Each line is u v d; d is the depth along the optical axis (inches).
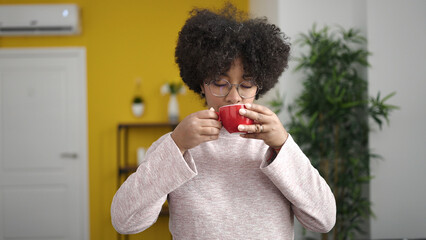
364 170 108.7
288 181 31.9
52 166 158.2
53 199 158.1
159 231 151.4
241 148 36.3
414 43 108.3
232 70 33.7
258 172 35.2
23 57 156.9
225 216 33.6
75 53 156.9
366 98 110.5
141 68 158.1
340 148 109.0
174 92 151.9
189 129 30.1
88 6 156.2
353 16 116.0
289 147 32.0
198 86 39.8
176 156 30.5
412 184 108.1
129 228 32.8
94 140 157.2
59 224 157.8
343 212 107.8
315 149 108.5
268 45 35.1
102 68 157.1
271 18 123.3
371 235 107.7
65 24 148.6
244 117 31.4
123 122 157.6
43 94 157.9
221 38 34.1
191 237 33.7
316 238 112.7
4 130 157.3
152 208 31.6
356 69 114.7
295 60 111.3
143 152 153.3
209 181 34.6
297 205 33.0
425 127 108.0
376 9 108.7
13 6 147.3
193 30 36.9
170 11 158.4
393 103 108.0
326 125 109.7
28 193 157.5
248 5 154.9
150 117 158.4
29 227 157.1
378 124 108.0
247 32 34.1
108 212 157.0
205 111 31.0
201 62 34.5
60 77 158.1
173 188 31.0
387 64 108.3
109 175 157.3
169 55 158.4
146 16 158.1
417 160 108.0
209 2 117.4
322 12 116.2
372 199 108.1
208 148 36.2
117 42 157.5
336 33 116.2
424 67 108.2
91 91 157.0
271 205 34.3
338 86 104.7
